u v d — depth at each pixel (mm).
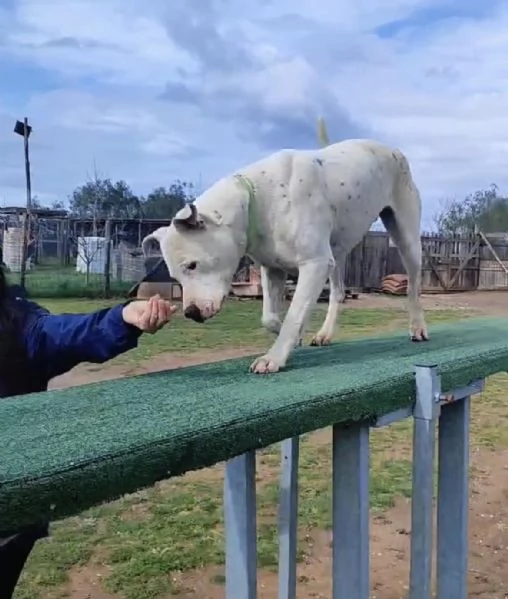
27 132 15945
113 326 1957
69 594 3287
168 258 2672
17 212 21172
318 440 5719
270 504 4367
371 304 16484
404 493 4605
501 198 30797
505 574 3631
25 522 1271
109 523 4062
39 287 16234
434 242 21688
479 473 5043
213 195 2744
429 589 2484
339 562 2314
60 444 1498
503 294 20234
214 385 2289
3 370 2002
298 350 3277
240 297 16109
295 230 2885
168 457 1547
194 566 3562
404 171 3682
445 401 2574
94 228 19875
